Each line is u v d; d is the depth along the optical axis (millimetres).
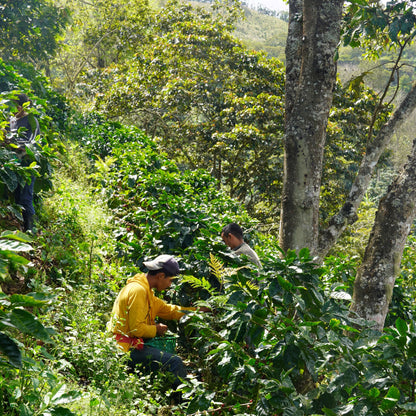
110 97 19688
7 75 8953
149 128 24688
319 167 4188
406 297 7449
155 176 7902
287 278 3299
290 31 4512
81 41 30078
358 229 17047
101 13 29969
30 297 2107
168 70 19062
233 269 3686
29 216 5332
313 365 3037
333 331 2949
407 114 4566
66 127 13195
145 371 4066
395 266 4434
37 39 20078
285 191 4223
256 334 3305
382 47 6773
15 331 3307
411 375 2574
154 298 4395
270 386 2867
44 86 13281
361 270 4516
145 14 29094
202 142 18578
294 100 4391
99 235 6152
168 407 3760
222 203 8609
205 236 5441
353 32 4547
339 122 17484
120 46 25547
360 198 4602
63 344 3604
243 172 18422
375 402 2529
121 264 5781
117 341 4043
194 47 18500
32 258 5031
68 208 6180
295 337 3082
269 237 9234
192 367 4523
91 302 4582
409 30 4449
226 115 17703
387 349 2662
